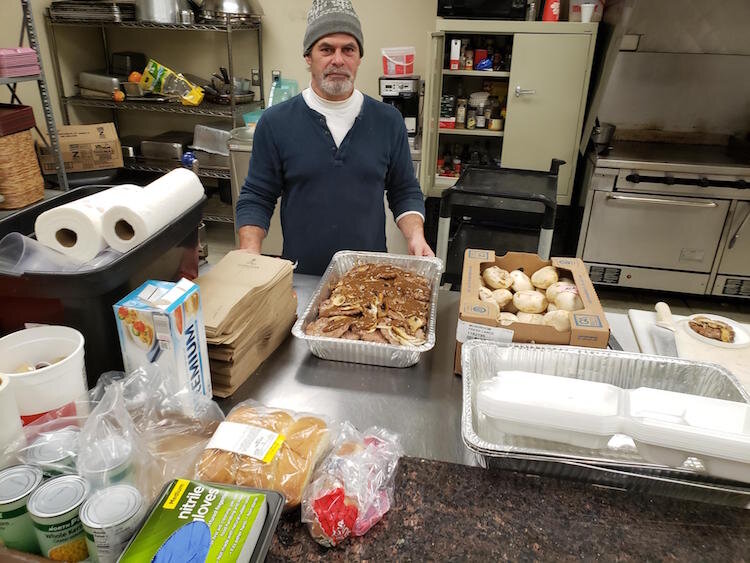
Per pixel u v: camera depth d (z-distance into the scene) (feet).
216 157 11.35
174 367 2.79
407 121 10.82
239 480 2.35
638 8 10.65
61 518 1.90
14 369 2.58
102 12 10.68
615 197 10.06
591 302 3.56
